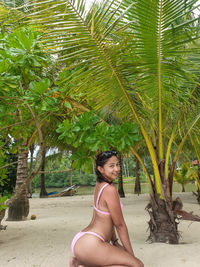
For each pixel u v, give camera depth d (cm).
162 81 392
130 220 721
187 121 499
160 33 325
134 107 444
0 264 366
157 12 307
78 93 452
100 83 383
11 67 403
